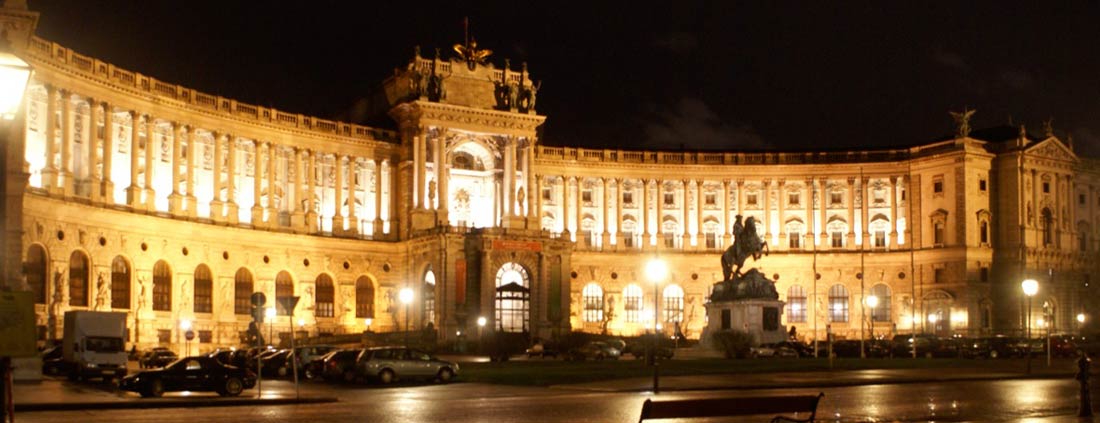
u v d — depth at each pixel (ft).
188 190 404.16
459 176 490.49
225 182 422.00
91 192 355.15
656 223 532.73
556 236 475.31
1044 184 526.57
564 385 202.39
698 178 534.78
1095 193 550.36
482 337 411.34
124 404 161.68
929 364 277.44
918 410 143.95
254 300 169.37
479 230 449.06
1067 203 534.78
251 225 428.56
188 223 396.16
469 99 482.69
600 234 525.75
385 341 415.44
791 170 533.55
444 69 478.18
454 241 444.14
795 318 528.22
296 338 403.34
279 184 447.01
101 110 365.20
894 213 526.57
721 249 532.73
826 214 533.96
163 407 163.12
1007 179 515.91
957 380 219.61
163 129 398.21
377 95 517.14
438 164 468.75
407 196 474.08
